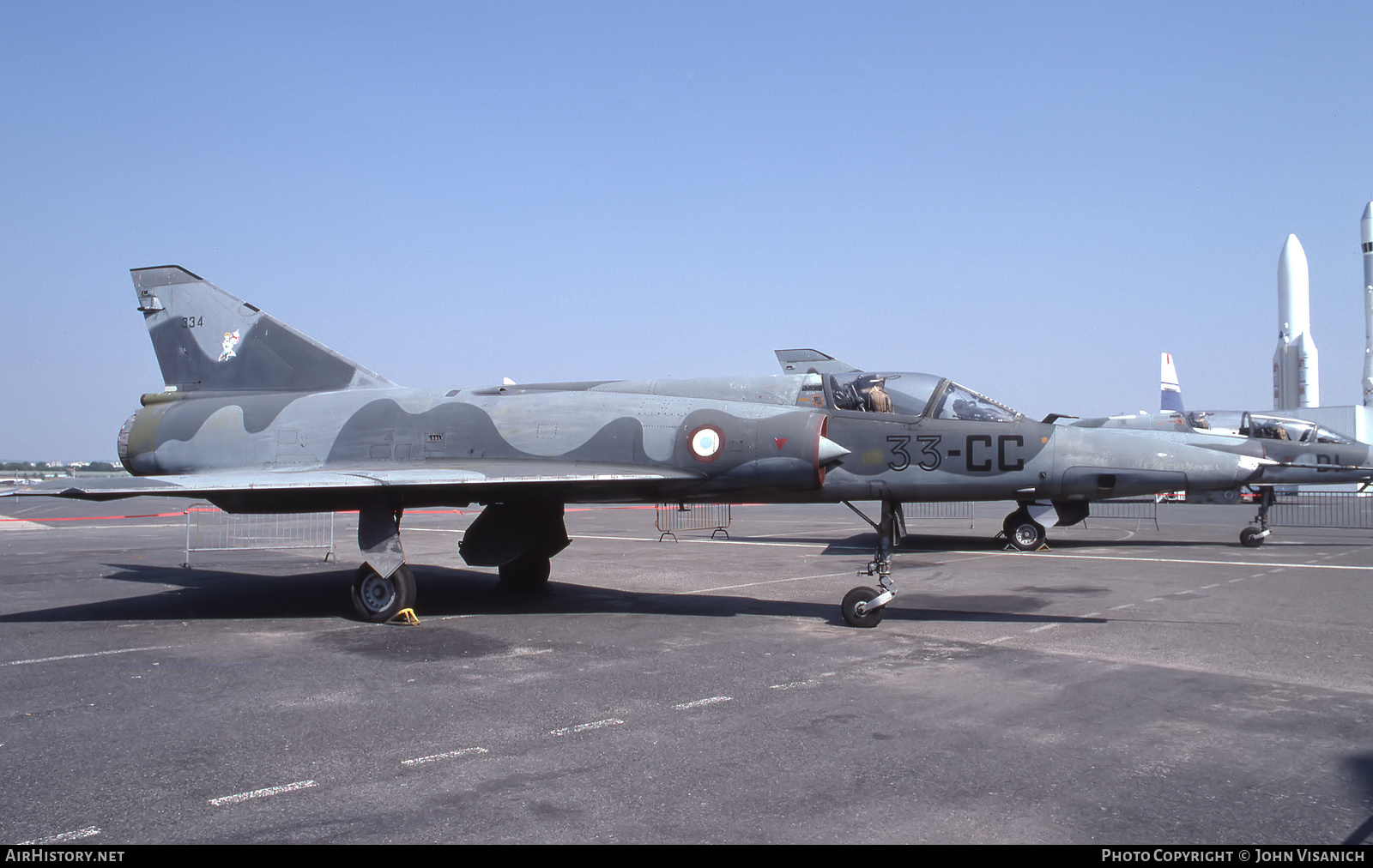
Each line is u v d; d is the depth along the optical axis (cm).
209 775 461
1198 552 1691
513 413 1079
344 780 452
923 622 913
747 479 951
